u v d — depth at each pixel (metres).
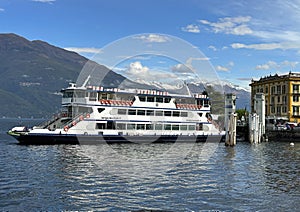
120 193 24.95
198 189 26.58
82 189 25.92
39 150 47.88
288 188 27.48
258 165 38.88
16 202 22.91
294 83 91.12
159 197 24.25
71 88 59.06
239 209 22.06
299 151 53.56
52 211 21.33
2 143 57.38
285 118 87.12
